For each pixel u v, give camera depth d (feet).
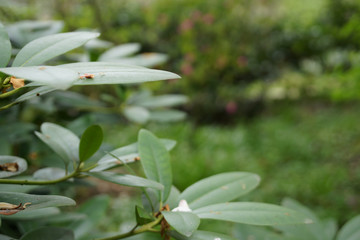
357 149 16.49
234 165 15.19
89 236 3.56
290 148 16.97
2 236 2.24
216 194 2.22
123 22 20.42
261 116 22.20
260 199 13.12
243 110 21.80
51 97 3.91
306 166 15.60
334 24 19.56
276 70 23.44
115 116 4.75
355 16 9.41
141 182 1.99
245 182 2.32
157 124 18.47
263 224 1.89
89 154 2.17
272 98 22.45
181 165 14.87
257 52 22.86
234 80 22.70
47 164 3.26
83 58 3.85
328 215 12.07
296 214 1.98
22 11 6.28
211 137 18.20
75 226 3.83
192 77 20.43
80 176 2.39
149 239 2.65
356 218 3.02
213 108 21.22
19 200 1.81
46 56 1.63
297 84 21.83
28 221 2.92
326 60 20.62
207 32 21.33
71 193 6.58
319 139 17.90
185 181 14.23
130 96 4.91
